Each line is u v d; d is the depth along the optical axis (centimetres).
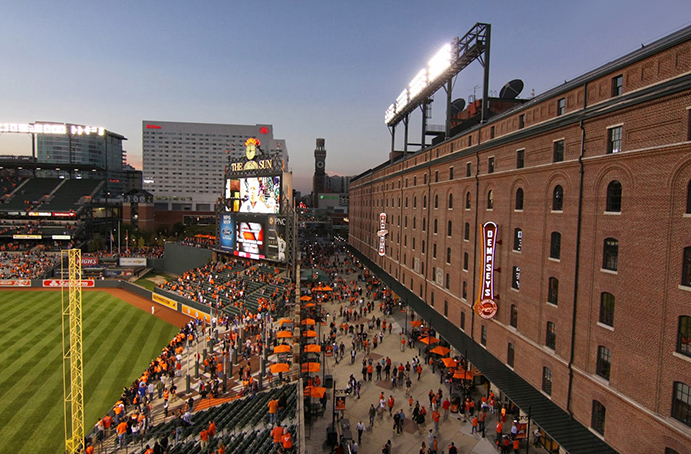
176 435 2625
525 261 2834
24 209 10800
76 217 10606
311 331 4234
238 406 3023
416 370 3697
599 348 2170
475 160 3622
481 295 3186
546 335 2606
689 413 1677
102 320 5547
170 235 12538
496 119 3319
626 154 1977
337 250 12438
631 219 1955
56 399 3350
